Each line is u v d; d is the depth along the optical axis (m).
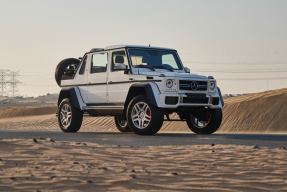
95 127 27.83
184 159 5.42
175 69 11.13
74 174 4.43
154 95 9.59
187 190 3.82
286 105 27.81
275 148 6.29
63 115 12.02
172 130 26.14
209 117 10.72
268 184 4.07
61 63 12.73
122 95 10.47
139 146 6.78
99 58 11.32
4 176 4.32
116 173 4.52
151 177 4.33
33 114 47.94
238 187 3.95
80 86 11.70
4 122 34.16
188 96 9.88
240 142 7.71
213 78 10.47
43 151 5.92
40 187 3.87
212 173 4.56
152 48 11.03
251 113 27.52
